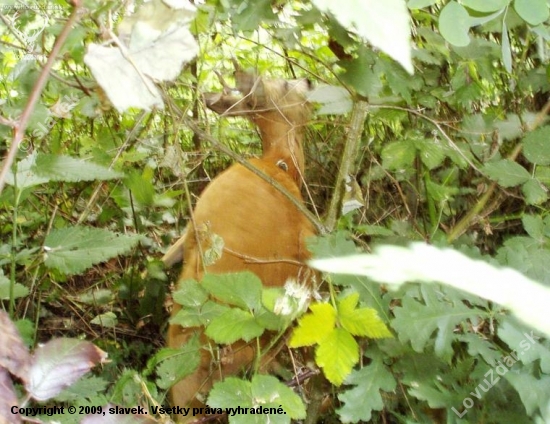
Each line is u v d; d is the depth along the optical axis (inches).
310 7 67.2
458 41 32.0
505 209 89.7
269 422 38.9
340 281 49.1
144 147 99.0
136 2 40.9
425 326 44.4
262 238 77.7
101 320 90.0
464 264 24.3
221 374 59.8
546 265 50.5
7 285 57.3
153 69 25.2
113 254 46.7
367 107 69.6
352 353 39.8
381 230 69.8
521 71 87.6
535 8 32.7
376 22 17.9
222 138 114.2
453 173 89.5
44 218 95.0
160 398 51.0
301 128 94.1
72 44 44.8
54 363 27.0
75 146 107.4
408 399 53.6
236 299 46.6
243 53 109.7
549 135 63.0
